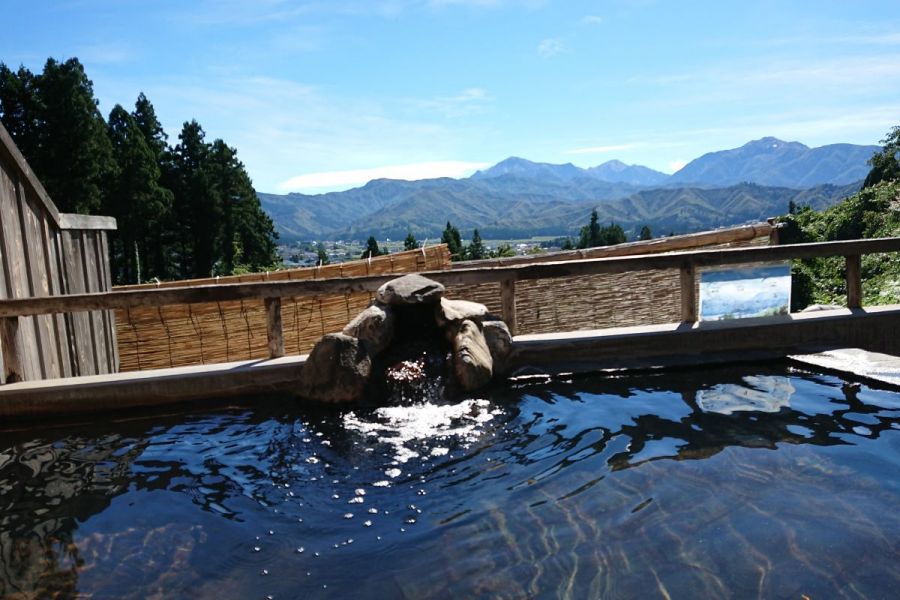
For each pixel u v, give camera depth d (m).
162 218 45.41
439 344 6.34
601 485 3.87
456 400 5.62
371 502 3.82
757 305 6.79
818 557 2.97
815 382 5.73
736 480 3.83
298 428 5.12
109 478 4.30
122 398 5.75
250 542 3.40
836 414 4.87
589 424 4.93
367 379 5.73
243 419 5.40
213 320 8.95
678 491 3.72
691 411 5.11
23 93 34.88
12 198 6.09
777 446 4.31
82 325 7.49
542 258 10.28
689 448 4.36
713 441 4.46
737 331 6.64
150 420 5.48
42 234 6.71
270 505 3.83
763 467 3.99
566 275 6.65
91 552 3.34
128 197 40.66
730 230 10.98
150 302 5.95
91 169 36.25
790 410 5.01
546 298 9.98
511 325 6.71
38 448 4.91
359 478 4.17
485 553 3.17
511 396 5.70
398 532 3.44
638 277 10.33
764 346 6.69
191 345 8.90
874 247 6.95
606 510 3.54
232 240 52.09
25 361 6.07
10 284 5.99
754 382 5.81
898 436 4.39
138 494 4.04
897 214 17.69
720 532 3.24
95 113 38.88
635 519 3.42
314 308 9.20
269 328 6.31
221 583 3.01
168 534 3.51
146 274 45.56
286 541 3.40
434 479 4.10
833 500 3.51
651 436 4.62
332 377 5.66
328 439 4.86
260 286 6.19
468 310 6.44
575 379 6.14
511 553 3.16
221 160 52.00
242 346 9.04
